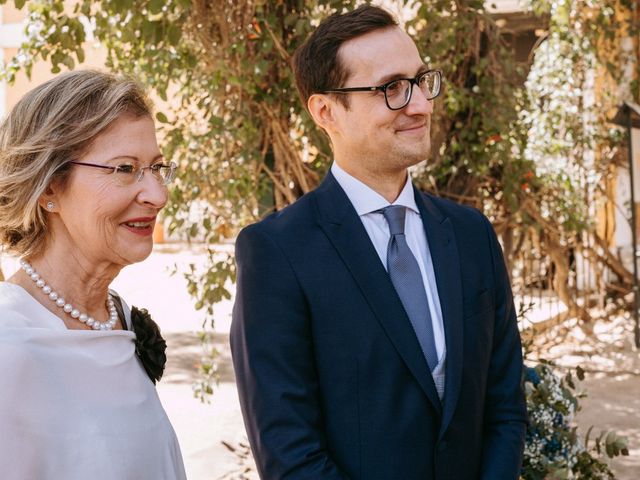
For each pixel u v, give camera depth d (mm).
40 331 1325
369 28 1892
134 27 3439
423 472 1806
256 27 3727
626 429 4777
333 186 1984
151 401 1518
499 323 2055
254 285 1860
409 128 1884
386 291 1849
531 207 6367
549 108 6672
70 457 1320
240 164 3951
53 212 1436
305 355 1832
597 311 7602
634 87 6484
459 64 5262
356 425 1802
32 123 1384
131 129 1426
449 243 1996
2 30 11234
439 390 1863
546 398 2697
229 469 4215
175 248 12883
